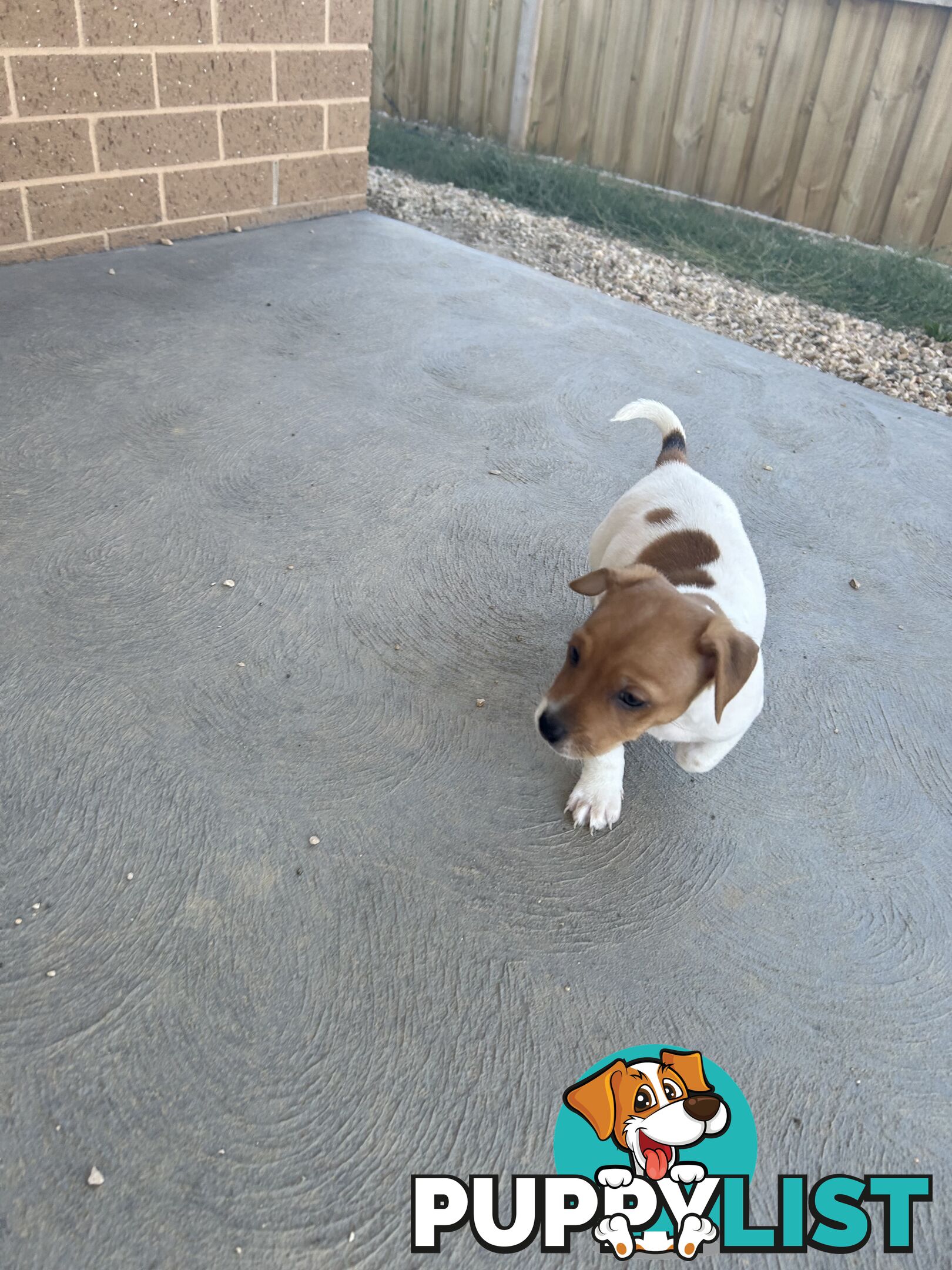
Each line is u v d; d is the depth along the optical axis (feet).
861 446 4.32
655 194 7.57
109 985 1.91
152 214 5.38
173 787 2.35
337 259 5.55
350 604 3.01
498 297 5.33
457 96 8.64
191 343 4.39
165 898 2.09
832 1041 2.01
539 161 7.86
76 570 2.98
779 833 2.49
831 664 3.06
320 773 2.45
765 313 5.86
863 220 6.95
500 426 4.09
